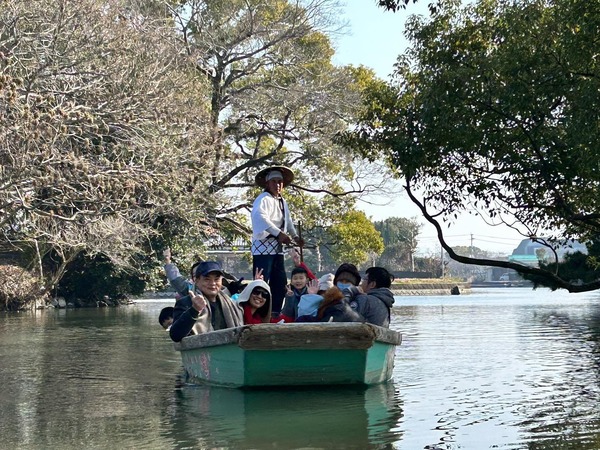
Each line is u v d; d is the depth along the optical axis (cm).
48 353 1519
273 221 1103
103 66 2520
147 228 2912
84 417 817
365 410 823
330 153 3662
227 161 3466
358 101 3556
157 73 2700
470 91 1337
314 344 912
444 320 2556
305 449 654
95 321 2756
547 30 1300
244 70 3616
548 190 1424
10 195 2209
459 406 844
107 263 4328
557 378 1064
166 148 2650
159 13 3284
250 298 1038
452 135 1370
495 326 2211
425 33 1453
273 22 3547
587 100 1201
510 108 1300
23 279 3847
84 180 2297
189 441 693
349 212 4059
